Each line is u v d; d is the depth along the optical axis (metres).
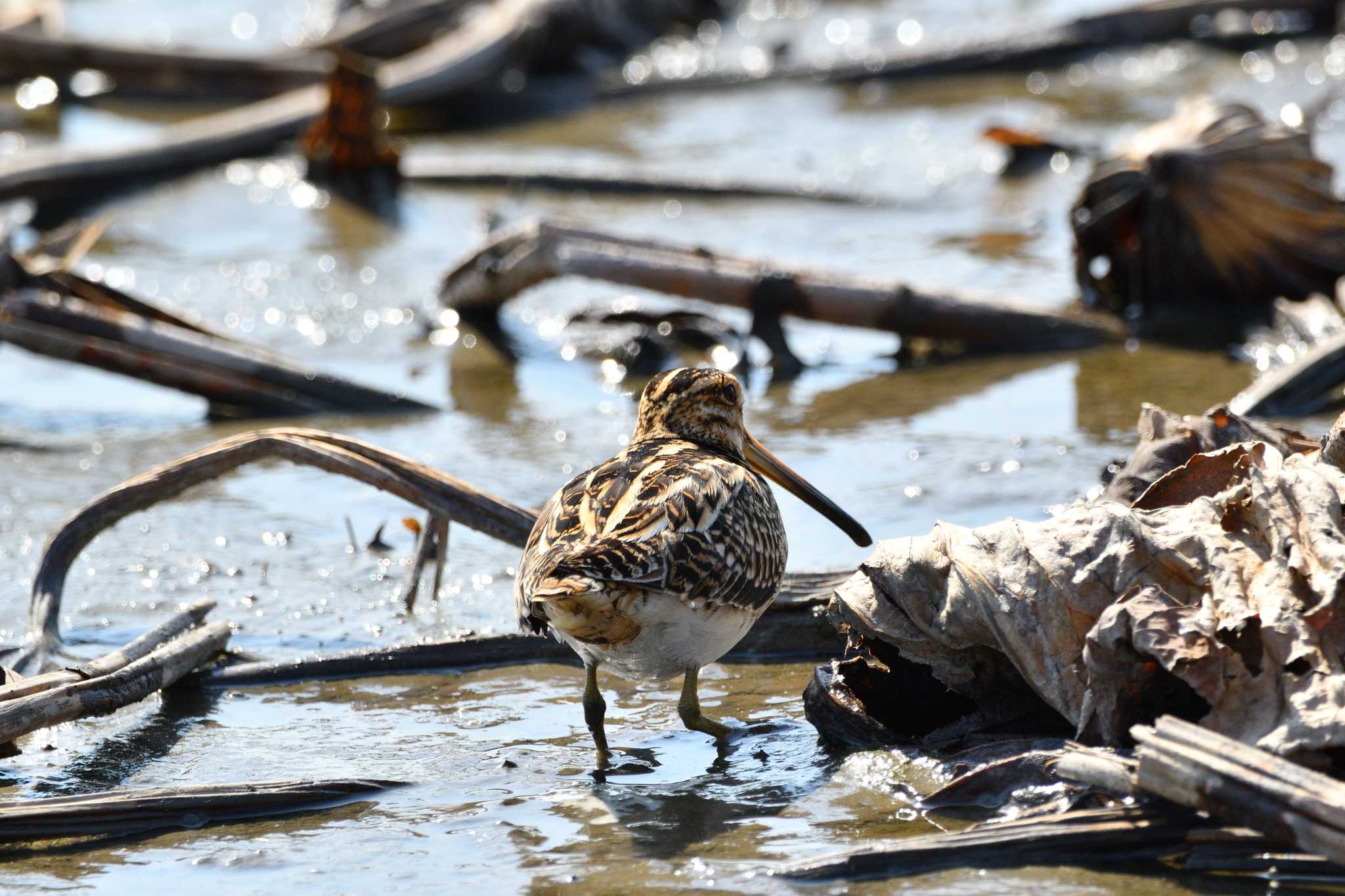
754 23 32.59
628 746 8.38
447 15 28.42
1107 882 6.53
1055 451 12.78
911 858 6.75
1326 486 7.39
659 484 8.09
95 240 18.00
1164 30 27.83
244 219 20.75
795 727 8.54
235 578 11.03
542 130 25.72
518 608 8.07
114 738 8.59
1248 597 7.18
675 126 25.72
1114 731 7.36
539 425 14.20
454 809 7.63
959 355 15.87
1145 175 16.02
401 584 10.92
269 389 14.66
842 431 13.72
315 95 24.45
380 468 10.15
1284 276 16.06
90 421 14.63
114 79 27.03
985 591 7.76
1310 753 6.59
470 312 17.14
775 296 15.62
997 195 21.30
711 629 8.12
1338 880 6.42
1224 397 13.84
